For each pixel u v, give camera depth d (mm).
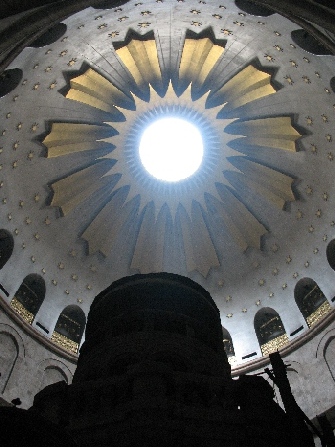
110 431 7500
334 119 20531
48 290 22531
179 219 25766
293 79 20531
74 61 20156
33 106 20734
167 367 8648
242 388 8570
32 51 17594
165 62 21828
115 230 25250
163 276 13539
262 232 24406
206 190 25469
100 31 18797
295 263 22984
